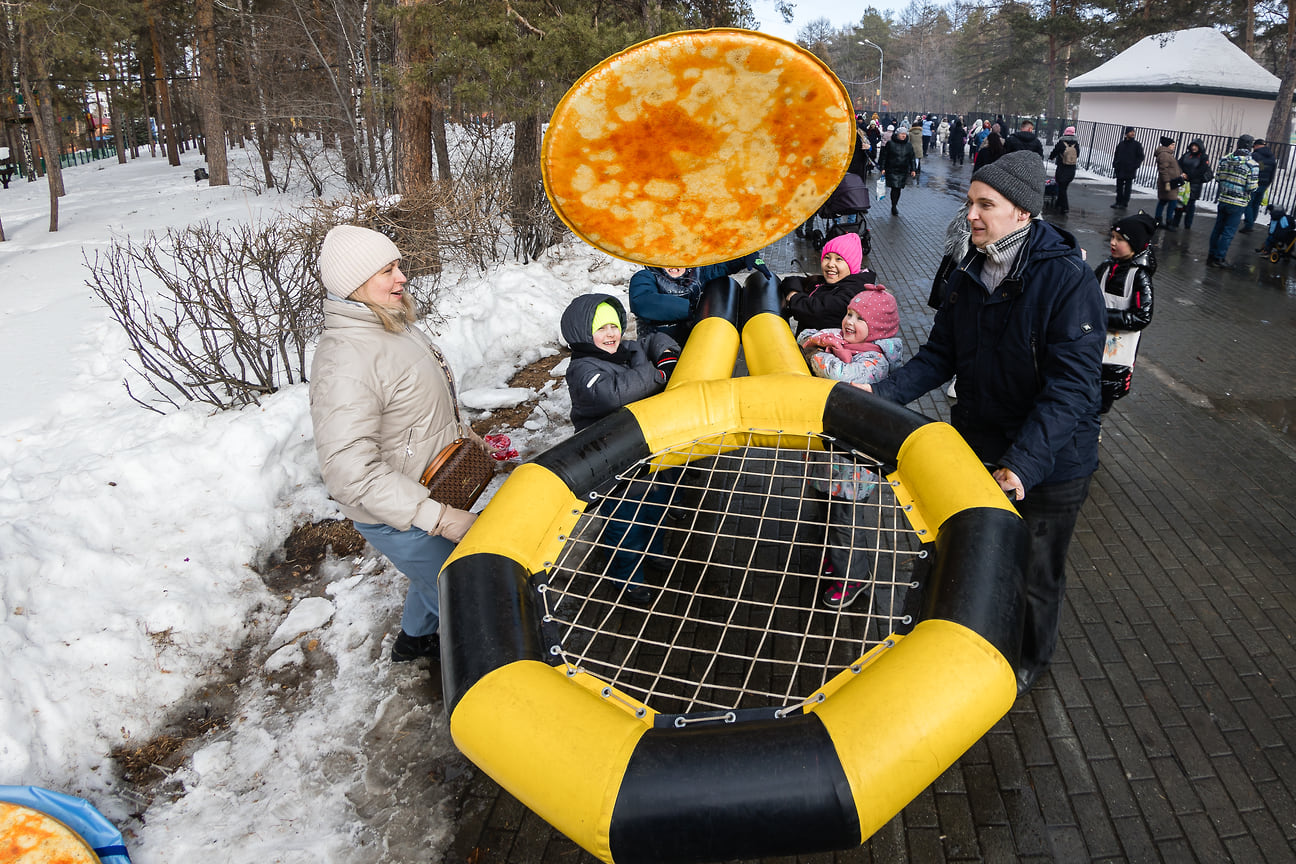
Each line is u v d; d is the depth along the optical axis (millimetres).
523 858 2461
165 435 4871
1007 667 1739
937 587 1898
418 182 9273
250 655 3424
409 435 2619
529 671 1817
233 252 5496
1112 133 22047
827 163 2307
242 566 3879
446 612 2029
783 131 2172
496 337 7039
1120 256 4566
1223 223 10102
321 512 4434
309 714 3053
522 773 1643
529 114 8078
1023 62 43562
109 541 3865
